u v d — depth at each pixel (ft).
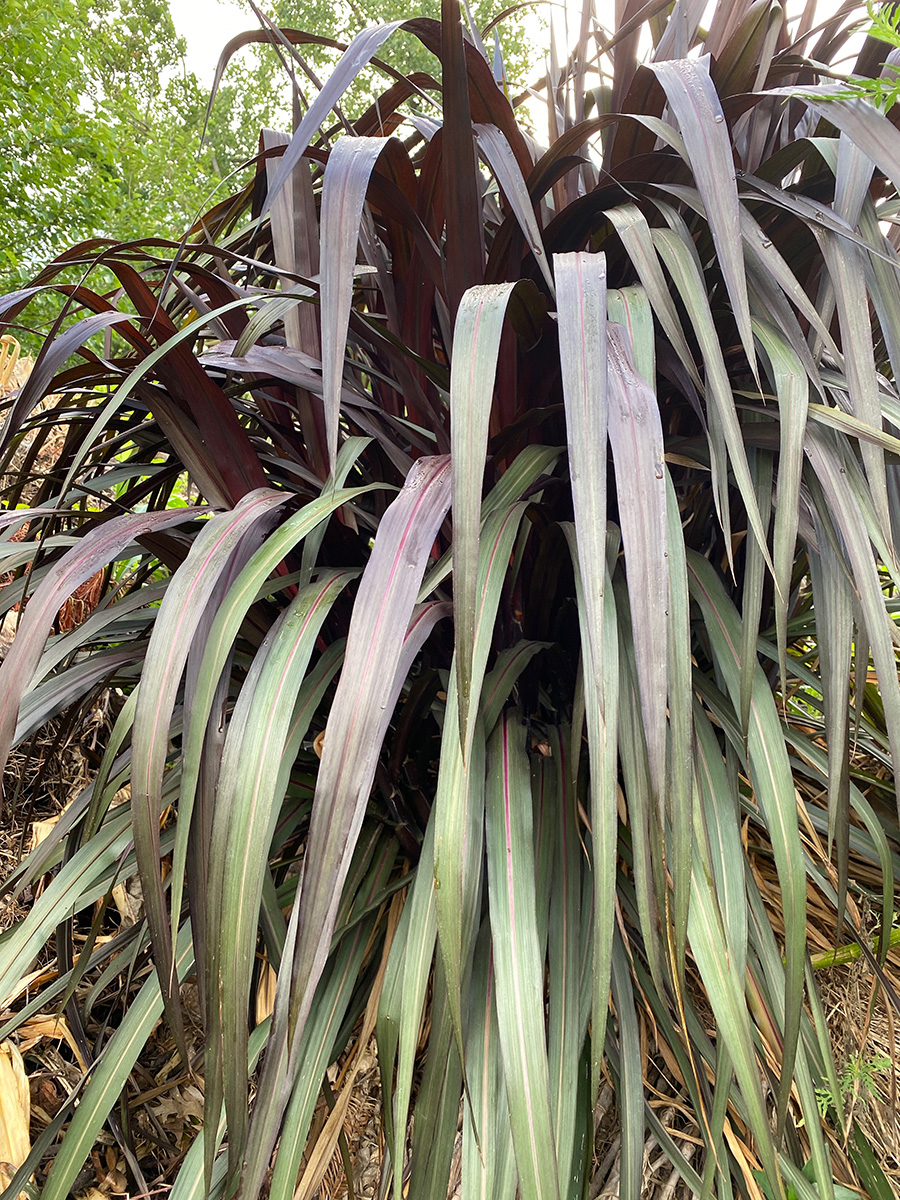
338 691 1.80
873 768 3.67
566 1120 2.11
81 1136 2.18
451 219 2.44
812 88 2.27
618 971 2.52
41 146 16.51
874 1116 3.02
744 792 3.20
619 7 2.97
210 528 2.17
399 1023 2.11
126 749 3.15
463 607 1.69
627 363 2.01
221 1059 1.80
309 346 2.89
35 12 16.57
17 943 2.33
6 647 4.23
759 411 2.51
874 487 2.20
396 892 2.90
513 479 2.30
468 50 2.23
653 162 2.47
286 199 2.91
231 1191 1.93
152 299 2.59
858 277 2.25
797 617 3.28
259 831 1.84
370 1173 2.79
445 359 2.99
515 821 2.20
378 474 2.94
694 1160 2.89
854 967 3.27
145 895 1.86
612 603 1.97
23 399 2.36
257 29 3.03
